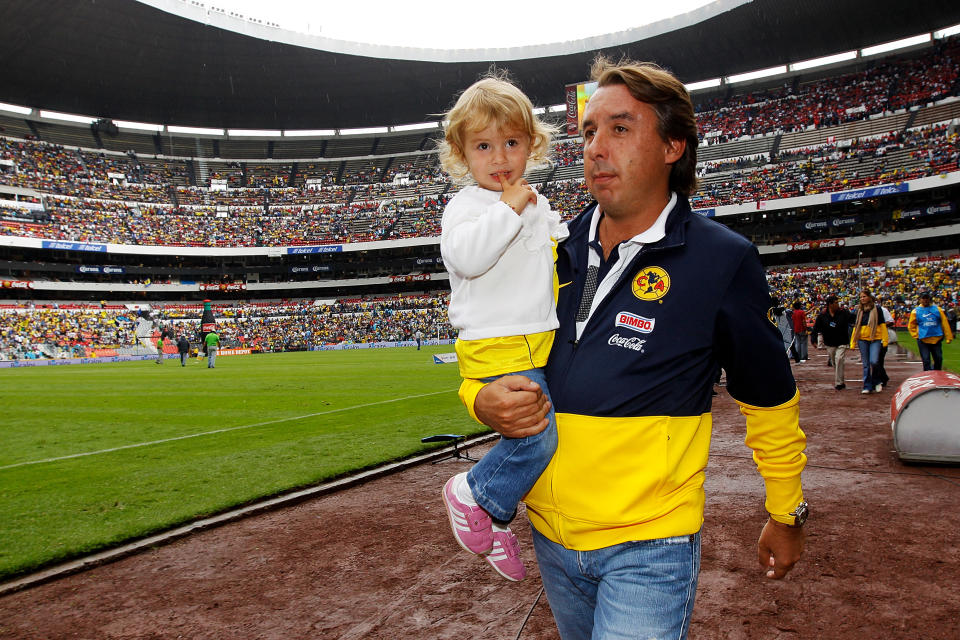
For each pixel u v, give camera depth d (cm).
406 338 4794
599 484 158
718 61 5244
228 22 4359
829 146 4612
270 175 6300
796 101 5106
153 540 444
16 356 3578
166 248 5103
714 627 301
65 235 4762
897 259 3975
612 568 158
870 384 1048
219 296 5741
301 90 5519
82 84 5106
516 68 5288
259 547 436
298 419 1004
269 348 4678
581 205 5022
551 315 170
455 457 706
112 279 5225
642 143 162
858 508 466
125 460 717
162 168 5972
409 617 324
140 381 1912
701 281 158
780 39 4841
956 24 4644
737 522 446
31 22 4109
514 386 152
